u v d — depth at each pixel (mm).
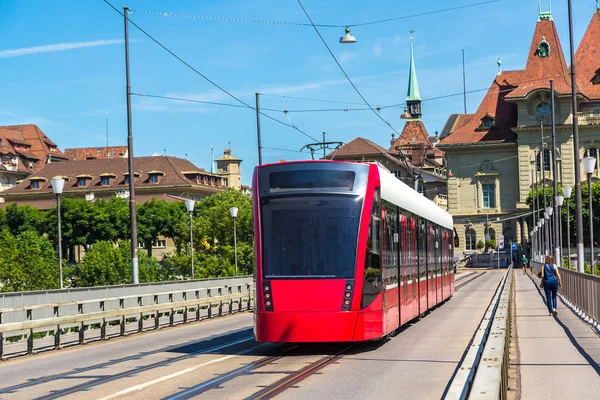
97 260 89938
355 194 18578
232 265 86062
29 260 82000
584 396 12297
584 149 114625
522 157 116875
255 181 19047
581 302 28281
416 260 25344
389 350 18734
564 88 114438
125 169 160750
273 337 17938
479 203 122000
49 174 163125
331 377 14469
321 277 18000
